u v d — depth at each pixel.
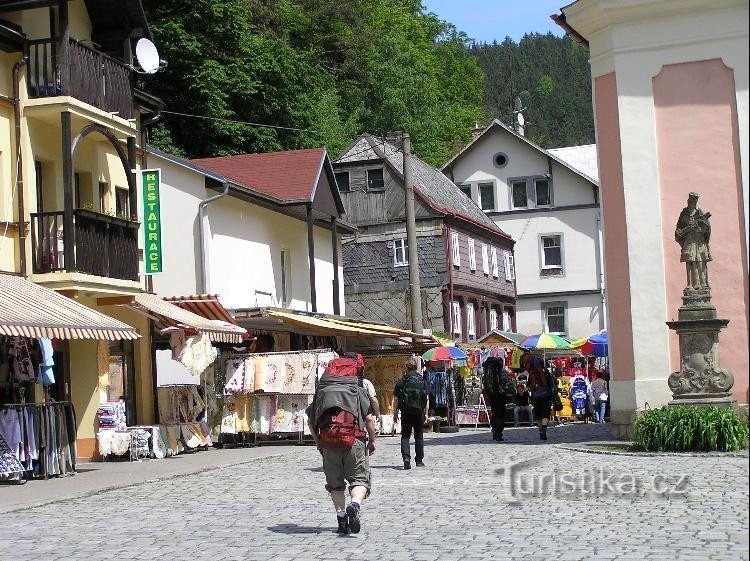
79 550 11.55
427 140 77.19
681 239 22.05
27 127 23.45
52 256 23.36
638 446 20.94
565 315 68.12
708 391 21.56
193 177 32.03
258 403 28.33
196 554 11.03
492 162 69.19
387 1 88.75
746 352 23.55
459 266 56.50
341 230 45.16
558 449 22.78
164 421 27.50
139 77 29.23
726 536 10.93
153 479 19.59
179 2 51.53
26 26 24.28
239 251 34.88
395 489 16.70
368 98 75.81
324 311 43.78
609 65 24.75
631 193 24.41
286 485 17.88
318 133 57.81
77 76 23.92
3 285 21.20
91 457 24.70
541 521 12.50
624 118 24.50
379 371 33.47
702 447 20.14
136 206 26.55
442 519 13.03
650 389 23.98
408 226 35.06
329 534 12.14
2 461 18.84
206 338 25.78
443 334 49.34
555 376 42.19
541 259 68.50
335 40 73.81
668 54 24.31
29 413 19.78
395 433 33.16
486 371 28.06
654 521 12.13
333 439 12.09
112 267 24.70
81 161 25.98
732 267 23.77
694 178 24.09
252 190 34.47
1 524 14.02
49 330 18.92
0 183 22.84
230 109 53.75
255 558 10.65
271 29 65.94
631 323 24.28
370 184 56.19
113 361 26.28
